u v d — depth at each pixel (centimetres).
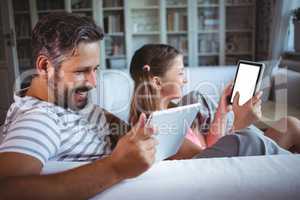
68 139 86
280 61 345
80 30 82
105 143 101
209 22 454
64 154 87
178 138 88
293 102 269
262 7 438
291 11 362
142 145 68
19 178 62
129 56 453
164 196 71
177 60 138
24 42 433
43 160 72
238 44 464
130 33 451
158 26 456
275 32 376
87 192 65
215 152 98
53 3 442
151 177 74
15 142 70
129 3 445
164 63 136
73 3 445
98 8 441
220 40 453
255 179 73
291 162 79
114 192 70
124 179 70
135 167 68
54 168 74
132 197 70
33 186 61
